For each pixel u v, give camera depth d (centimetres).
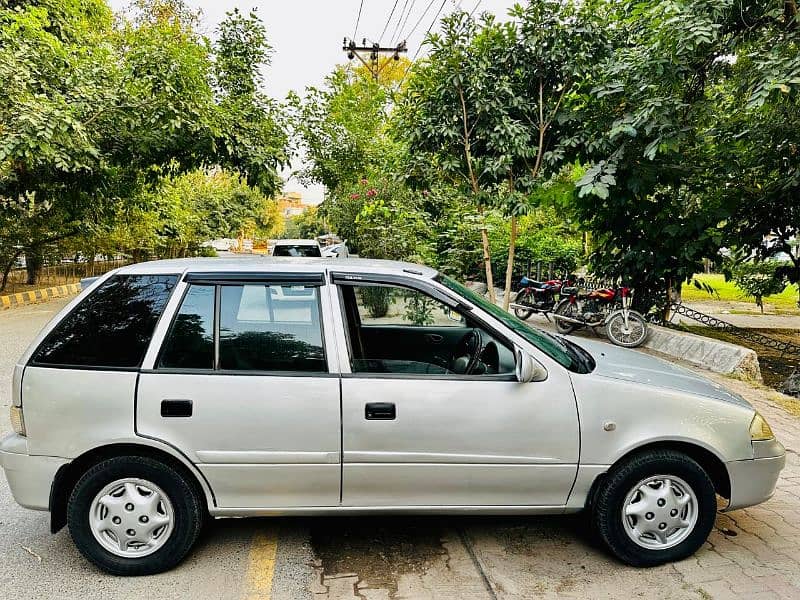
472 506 303
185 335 299
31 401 292
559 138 764
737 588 287
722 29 608
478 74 707
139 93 1116
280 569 305
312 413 290
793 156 751
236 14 1255
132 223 1834
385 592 285
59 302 1478
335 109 1562
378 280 318
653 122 630
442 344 370
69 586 291
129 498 296
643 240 882
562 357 318
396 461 292
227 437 289
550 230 1326
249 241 5631
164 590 286
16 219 1494
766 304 1578
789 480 414
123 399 289
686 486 303
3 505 382
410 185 832
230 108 1187
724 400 314
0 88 969
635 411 300
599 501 302
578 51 710
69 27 1480
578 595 281
